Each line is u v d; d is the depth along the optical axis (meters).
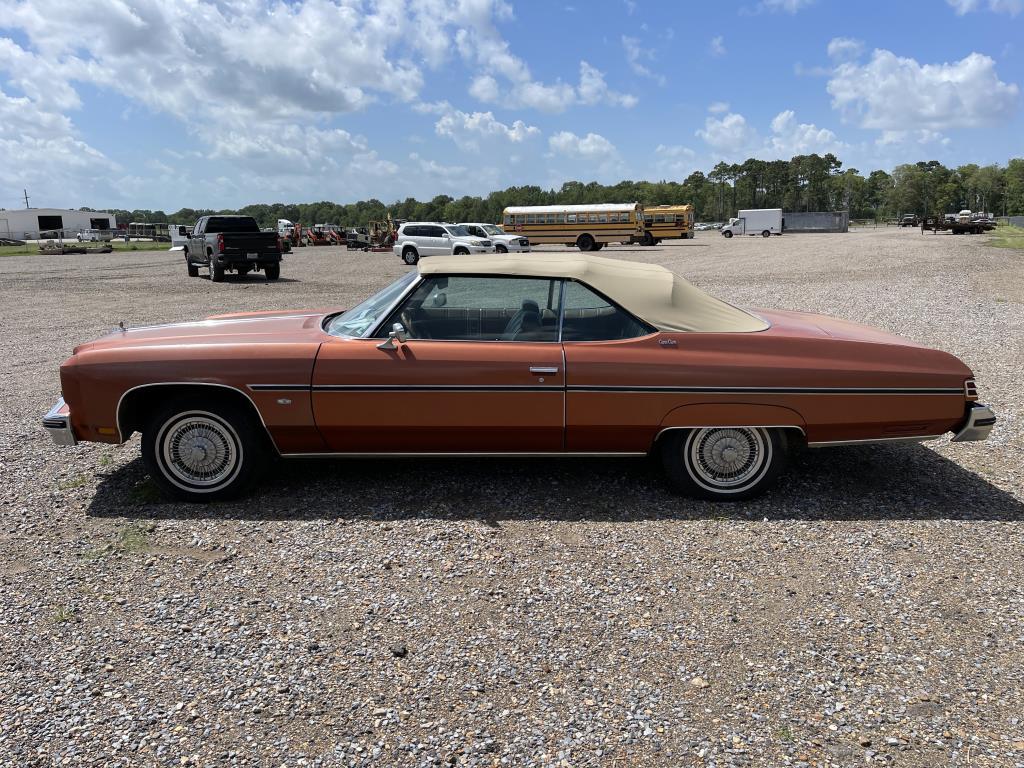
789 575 3.49
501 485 4.62
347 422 4.21
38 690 2.64
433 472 4.85
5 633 3.01
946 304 14.20
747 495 4.35
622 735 2.41
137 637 2.98
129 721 2.48
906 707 2.56
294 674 2.74
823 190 166.25
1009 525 4.06
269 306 15.37
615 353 4.19
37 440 5.73
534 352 4.19
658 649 2.89
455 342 4.27
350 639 2.96
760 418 4.18
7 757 2.30
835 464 5.09
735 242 53.38
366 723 2.47
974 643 2.94
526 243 35.09
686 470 4.32
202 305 15.63
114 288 19.67
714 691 2.64
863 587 3.38
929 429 4.28
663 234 52.19
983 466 5.06
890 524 4.07
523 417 4.19
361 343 4.28
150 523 4.08
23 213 88.12
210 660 2.83
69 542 3.86
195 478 4.36
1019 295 15.54
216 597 3.30
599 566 3.57
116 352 4.25
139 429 4.52
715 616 3.14
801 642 2.95
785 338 4.27
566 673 2.74
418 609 3.19
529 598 3.28
